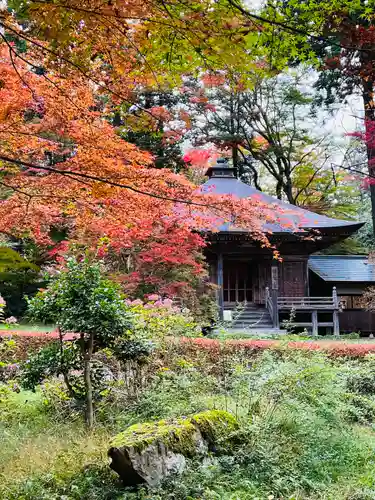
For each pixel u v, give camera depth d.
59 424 5.00
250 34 2.28
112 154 3.99
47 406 5.64
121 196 4.00
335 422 4.42
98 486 3.39
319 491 3.48
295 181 27.97
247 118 24.73
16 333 8.42
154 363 6.14
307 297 16.86
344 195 27.83
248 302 18.75
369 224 26.16
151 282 11.80
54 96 3.78
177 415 4.72
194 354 7.08
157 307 7.00
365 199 28.58
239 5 2.23
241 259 18.64
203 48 2.41
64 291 5.16
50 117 4.05
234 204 4.16
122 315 5.27
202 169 21.95
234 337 8.37
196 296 13.50
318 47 5.35
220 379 6.13
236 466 3.60
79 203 4.16
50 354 5.37
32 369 5.32
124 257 12.34
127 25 2.39
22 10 2.14
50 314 5.28
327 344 7.89
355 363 7.06
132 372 6.12
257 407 4.48
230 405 4.83
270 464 3.66
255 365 5.66
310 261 20.92
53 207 4.39
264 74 3.16
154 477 3.34
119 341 5.45
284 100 24.80
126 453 3.28
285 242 17.84
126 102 3.42
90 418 5.04
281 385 4.62
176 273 12.09
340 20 3.21
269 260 18.50
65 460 3.80
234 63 2.47
